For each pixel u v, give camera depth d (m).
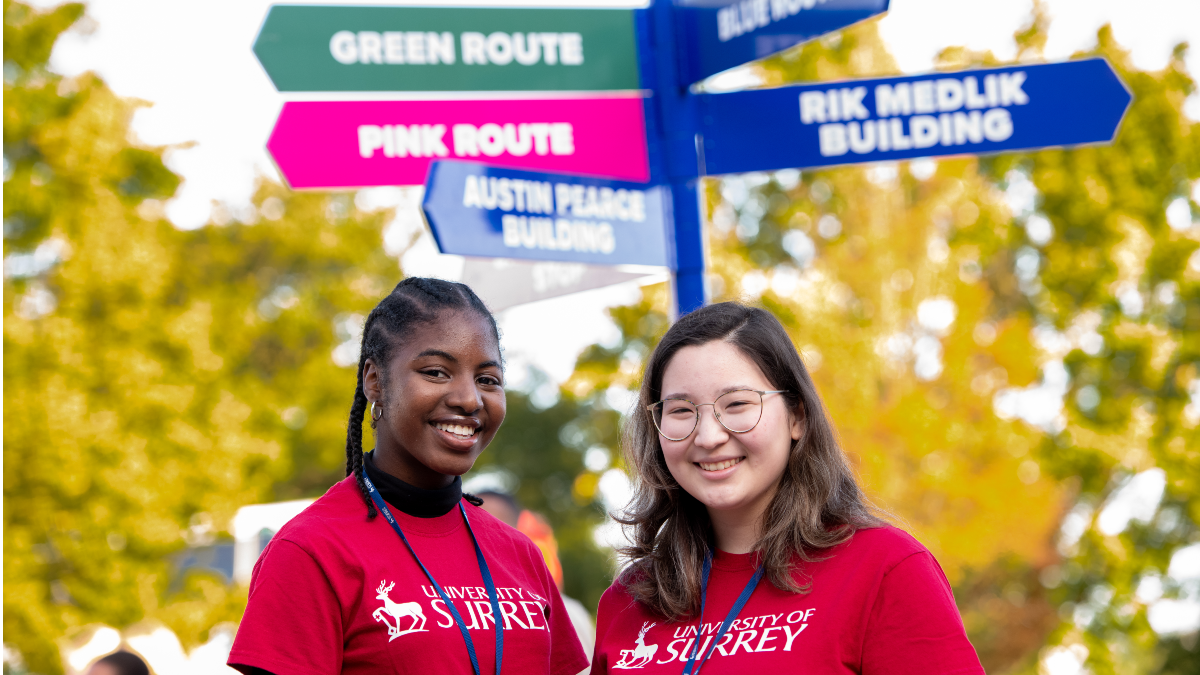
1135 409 9.95
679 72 3.99
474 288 4.16
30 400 10.91
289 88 3.73
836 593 2.44
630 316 9.75
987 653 12.90
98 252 11.86
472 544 2.71
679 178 3.95
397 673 2.44
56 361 11.27
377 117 3.78
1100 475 10.07
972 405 10.38
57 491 10.98
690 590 2.59
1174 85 10.40
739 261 9.71
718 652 2.48
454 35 3.87
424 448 2.58
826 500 2.58
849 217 10.92
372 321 2.71
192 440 11.95
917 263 10.73
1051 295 10.37
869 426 9.84
